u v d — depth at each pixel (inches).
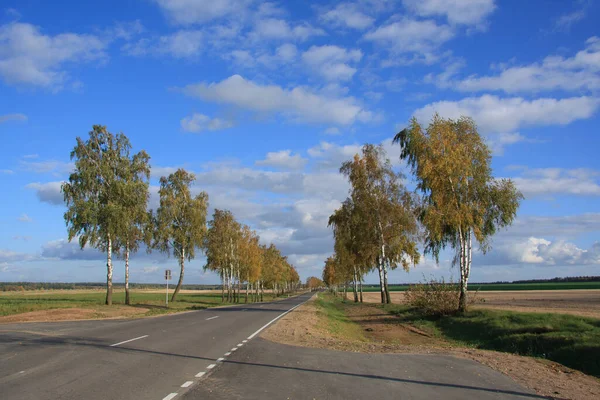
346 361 436.5
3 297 2556.6
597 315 1010.1
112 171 1480.1
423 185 1108.5
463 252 1060.5
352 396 296.5
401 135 1215.6
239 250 2440.9
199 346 540.1
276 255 3858.3
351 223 1620.3
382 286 1756.9
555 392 324.5
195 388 313.1
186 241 1902.1
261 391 306.5
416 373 379.6
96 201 1432.1
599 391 336.8
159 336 647.1
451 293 1109.1
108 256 1524.4
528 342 628.7
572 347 538.3
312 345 562.6
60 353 469.4
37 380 333.4
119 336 644.1
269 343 575.2
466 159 983.0
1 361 418.3
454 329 911.7
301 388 316.8
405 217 1515.7
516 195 1013.2
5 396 285.7
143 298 2568.9
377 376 363.3
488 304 1764.3
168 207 1847.9
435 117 1018.1
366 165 1592.0
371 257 1707.7
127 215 1441.9
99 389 306.7
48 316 1051.3
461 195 1005.2
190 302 2111.2
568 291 3762.3
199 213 1903.3
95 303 1611.7
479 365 427.5
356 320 1305.4
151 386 317.7
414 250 1600.6
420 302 1159.6
